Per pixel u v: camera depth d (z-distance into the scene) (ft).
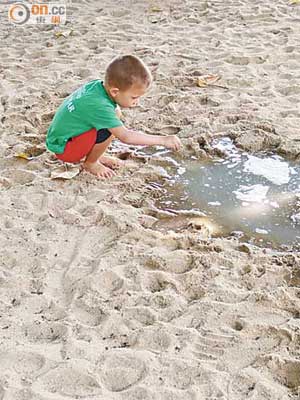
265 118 15.58
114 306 11.55
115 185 13.94
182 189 13.96
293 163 14.55
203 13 21.16
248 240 12.88
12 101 16.51
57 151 14.03
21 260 12.34
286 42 18.90
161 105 16.33
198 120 15.61
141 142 13.57
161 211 13.44
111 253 12.39
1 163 14.51
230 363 10.77
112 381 10.61
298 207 13.53
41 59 18.45
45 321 11.35
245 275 12.01
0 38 20.07
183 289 11.83
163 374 10.64
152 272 12.04
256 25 20.10
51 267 12.21
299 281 11.96
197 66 17.84
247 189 13.98
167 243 12.64
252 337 11.09
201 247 12.55
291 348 10.93
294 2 21.42
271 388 10.46
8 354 10.89
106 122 13.53
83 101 13.62
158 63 18.01
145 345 11.03
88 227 12.95
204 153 14.79
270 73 17.39
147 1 22.36
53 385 10.53
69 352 10.91
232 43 18.98
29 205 13.43
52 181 13.99
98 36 19.83
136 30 20.18
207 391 10.43
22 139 15.23
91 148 13.88
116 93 13.53
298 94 16.43
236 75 17.29
